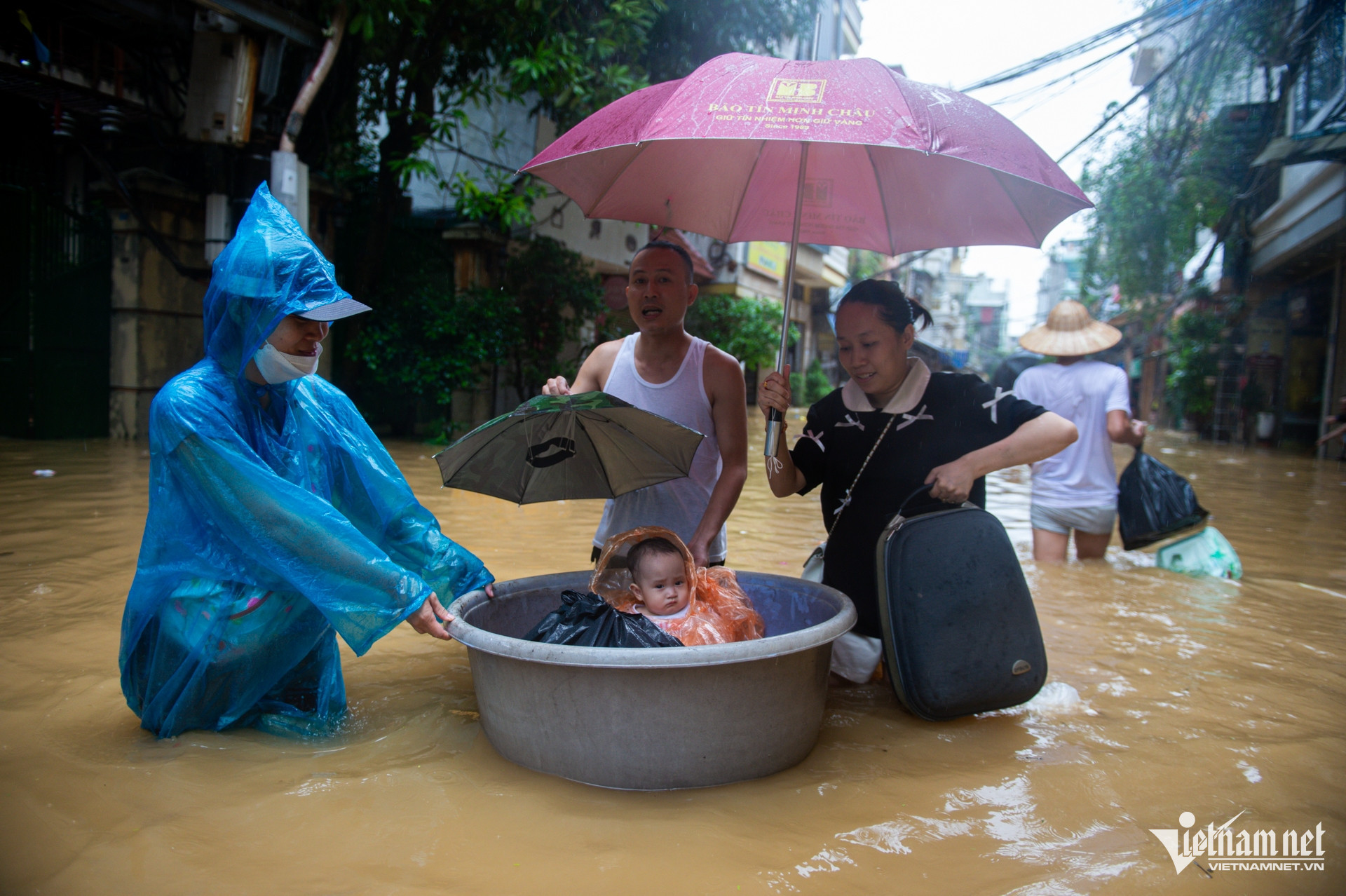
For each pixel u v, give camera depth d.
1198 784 2.46
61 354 9.67
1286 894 1.91
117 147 10.19
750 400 22.52
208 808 2.18
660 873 1.94
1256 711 3.05
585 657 2.16
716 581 3.03
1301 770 2.56
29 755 2.43
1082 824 2.22
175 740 2.56
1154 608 4.52
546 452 3.07
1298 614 4.42
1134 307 21.36
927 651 2.82
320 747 2.59
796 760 2.54
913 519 2.92
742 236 3.71
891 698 3.20
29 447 8.99
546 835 2.09
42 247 9.48
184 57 9.38
